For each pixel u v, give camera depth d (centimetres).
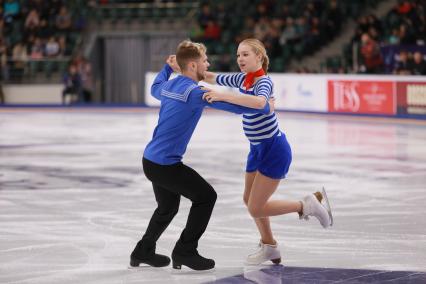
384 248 1487
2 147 3338
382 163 2705
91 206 1955
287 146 1302
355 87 4625
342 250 1475
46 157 2988
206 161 2791
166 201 1312
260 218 1352
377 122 4281
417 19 4844
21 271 1328
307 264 1373
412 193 2108
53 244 1536
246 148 3191
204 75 1331
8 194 2139
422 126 4022
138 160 2878
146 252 1335
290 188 2211
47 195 2122
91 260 1408
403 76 4338
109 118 4941
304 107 4966
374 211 1856
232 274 1309
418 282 1247
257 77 1296
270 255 1366
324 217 1360
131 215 1836
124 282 1262
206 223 1298
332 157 2878
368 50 4784
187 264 1305
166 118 1251
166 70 1348
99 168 2666
